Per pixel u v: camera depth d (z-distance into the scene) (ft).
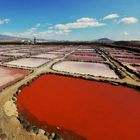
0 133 24.75
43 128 27.94
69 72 68.23
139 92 47.16
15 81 53.31
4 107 33.58
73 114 33.06
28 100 39.11
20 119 29.19
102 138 25.90
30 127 26.73
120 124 30.01
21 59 107.55
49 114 32.68
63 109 35.09
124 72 69.72
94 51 176.65
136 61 102.06
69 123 29.76
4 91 43.29
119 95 44.47
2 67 77.15
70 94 43.98
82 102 39.09
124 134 27.09
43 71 69.26
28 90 46.06
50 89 47.52
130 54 142.72
